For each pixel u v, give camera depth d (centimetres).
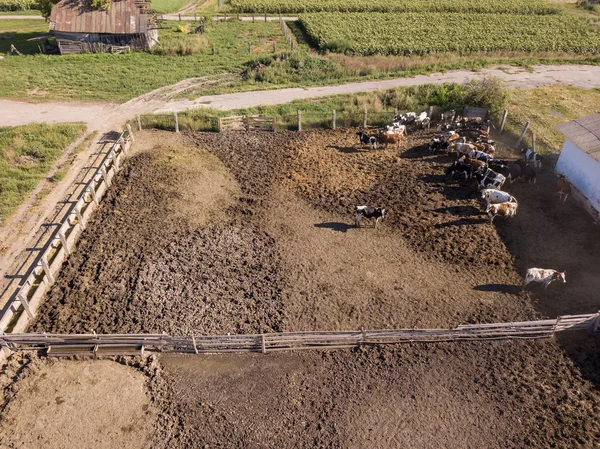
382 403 1567
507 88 4038
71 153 3089
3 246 2281
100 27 4812
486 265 2127
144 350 1759
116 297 1972
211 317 1878
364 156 3042
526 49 5141
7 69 4422
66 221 2305
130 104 3809
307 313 1897
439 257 2178
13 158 2973
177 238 2312
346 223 2420
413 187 2691
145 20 4888
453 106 3578
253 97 3966
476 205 2514
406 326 1838
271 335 1717
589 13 7044
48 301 1962
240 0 7281
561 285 1998
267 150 3139
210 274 2091
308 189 2703
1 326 1808
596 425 1473
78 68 4516
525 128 3039
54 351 1748
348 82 4303
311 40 5584
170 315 1884
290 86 4197
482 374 1650
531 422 1492
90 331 1819
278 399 1592
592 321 1767
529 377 1631
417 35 5594
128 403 1591
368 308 1920
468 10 6881
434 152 3039
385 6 6900
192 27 5984
